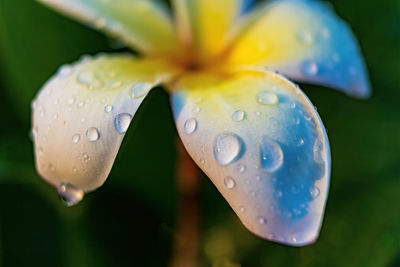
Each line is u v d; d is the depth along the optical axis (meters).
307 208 0.13
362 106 0.21
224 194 0.13
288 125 0.14
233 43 0.17
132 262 0.21
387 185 0.20
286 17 0.17
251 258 0.20
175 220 0.21
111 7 0.17
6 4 0.19
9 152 0.20
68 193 0.15
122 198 0.21
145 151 0.21
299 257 0.20
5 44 0.19
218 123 0.14
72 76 0.15
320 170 0.14
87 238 0.20
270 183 0.13
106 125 0.14
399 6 0.21
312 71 0.16
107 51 0.20
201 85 0.16
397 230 0.19
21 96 0.20
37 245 0.20
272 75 0.15
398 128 0.21
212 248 0.20
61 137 0.14
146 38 0.17
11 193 0.21
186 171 0.17
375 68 0.21
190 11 0.17
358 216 0.20
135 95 0.15
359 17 0.21
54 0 0.17
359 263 0.19
